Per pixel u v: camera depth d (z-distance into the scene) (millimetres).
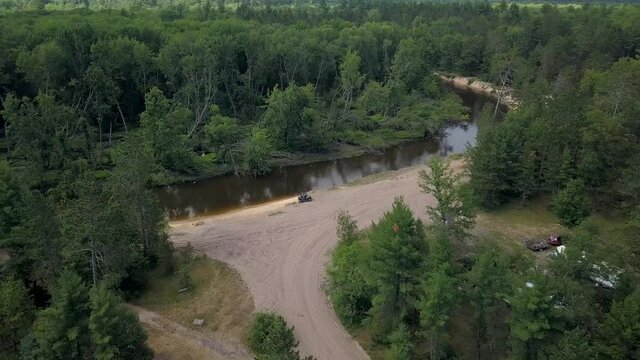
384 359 53031
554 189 83125
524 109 99688
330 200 89875
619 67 102875
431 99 147000
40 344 45719
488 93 170500
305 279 66312
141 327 49844
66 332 45469
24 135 88812
